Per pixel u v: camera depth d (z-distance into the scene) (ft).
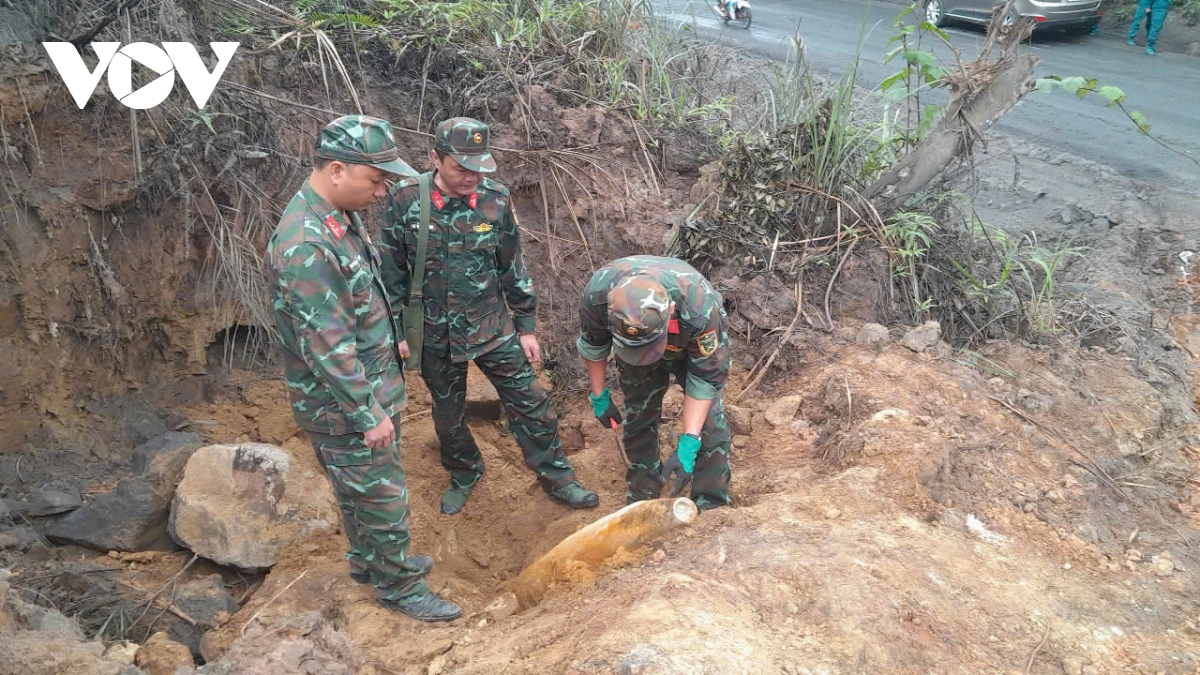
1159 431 14.05
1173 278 20.75
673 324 9.95
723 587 9.37
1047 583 10.11
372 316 9.71
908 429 12.46
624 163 18.89
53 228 13.43
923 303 15.85
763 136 17.40
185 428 14.74
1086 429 13.43
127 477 13.43
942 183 17.51
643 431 12.05
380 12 19.26
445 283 11.96
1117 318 17.22
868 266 15.98
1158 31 39.01
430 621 10.48
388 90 18.17
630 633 8.60
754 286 15.81
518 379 12.86
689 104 21.07
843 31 41.22
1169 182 25.36
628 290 9.53
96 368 14.29
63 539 12.23
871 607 9.11
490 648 9.27
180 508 11.92
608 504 13.50
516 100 18.52
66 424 13.80
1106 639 9.34
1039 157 27.14
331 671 8.71
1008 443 12.57
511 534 13.52
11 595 9.59
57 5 13.91
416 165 18.06
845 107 16.65
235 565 11.84
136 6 14.57
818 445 13.17
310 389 9.59
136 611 10.90
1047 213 23.45
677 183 18.94
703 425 11.56
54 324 13.61
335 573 11.49
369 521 10.03
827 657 8.47
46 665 8.47
